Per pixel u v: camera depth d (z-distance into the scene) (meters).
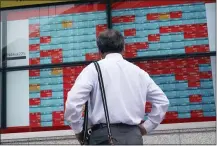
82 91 2.69
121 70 2.84
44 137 4.89
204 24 5.01
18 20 5.29
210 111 4.83
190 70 4.92
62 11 5.24
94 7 5.18
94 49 5.11
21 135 4.95
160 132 4.72
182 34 5.01
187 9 5.06
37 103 5.09
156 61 4.97
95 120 2.74
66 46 5.16
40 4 5.27
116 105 2.73
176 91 4.90
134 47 5.04
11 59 5.21
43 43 5.21
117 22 5.12
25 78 5.16
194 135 4.70
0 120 5.09
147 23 5.07
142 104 2.83
